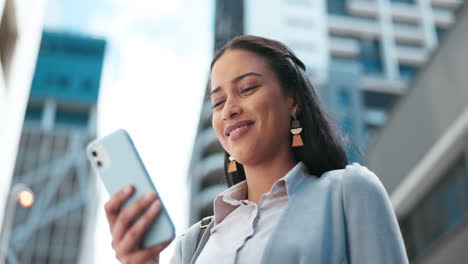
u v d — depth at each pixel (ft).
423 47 171.32
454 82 34.04
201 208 118.52
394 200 40.52
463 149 32.58
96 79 276.21
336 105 130.93
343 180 4.89
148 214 4.24
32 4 24.07
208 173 119.75
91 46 283.18
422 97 38.27
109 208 4.42
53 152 246.68
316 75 135.74
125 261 4.27
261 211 5.12
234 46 5.70
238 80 5.45
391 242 4.48
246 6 169.99
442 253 32.94
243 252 4.77
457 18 34.35
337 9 177.06
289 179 5.03
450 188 33.73
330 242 4.58
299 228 4.60
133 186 4.49
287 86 5.66
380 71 166.50
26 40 23.73
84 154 247.91
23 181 236.63
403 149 40.32
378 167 44.70
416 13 176.24
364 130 136.98
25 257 221.05
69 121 268.62
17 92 23.25
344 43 171.32
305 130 5.63
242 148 5.31
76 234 230.27
